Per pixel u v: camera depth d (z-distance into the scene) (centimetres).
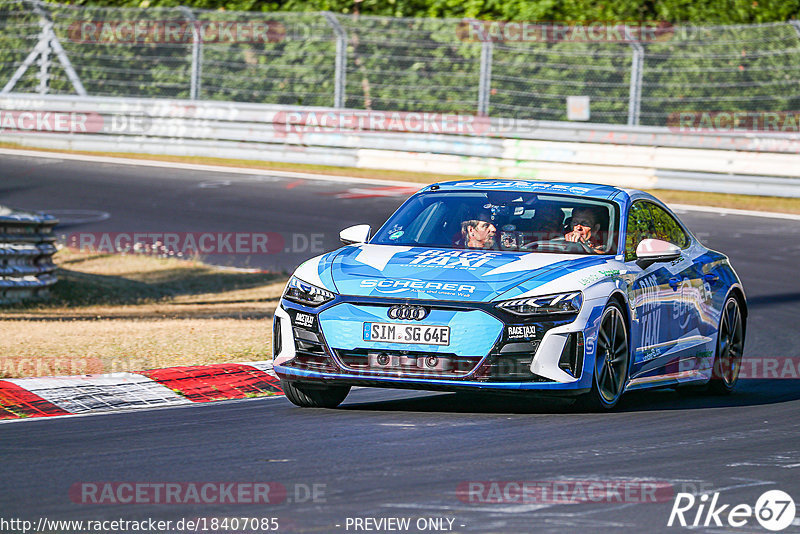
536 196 3000
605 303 2647
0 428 2475
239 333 3941
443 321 2523
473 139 8488
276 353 2709
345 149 8819
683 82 9075
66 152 9094
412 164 8662
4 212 5053
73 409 2736
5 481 1947
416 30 9450
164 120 9131
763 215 7412
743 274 5647
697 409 2880
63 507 1772
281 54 9700
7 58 10012
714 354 3216
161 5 10150
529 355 2531
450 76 9394
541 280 2606
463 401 2878
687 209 7544
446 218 2955
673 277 3016
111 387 2928
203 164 8781
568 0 9756
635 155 8200
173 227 6712
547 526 1684
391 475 2002
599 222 2906
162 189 7744
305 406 2789
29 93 10000
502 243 2861
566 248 2845
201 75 9781
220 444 2288
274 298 5206
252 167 8731
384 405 2822
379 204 7394
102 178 8038
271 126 8969
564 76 9206
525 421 2567
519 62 9250
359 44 9538
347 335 2573
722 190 8094
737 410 2877
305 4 9950
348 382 2588
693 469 2102
